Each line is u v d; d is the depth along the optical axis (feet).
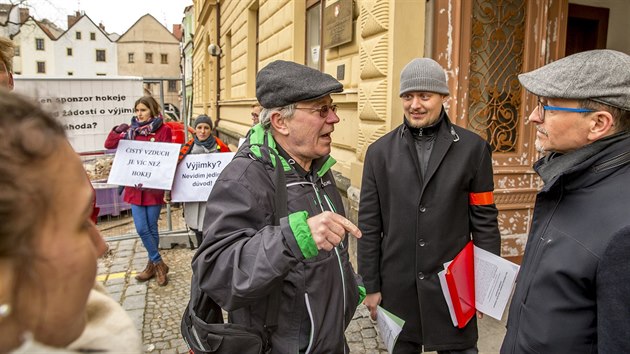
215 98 53.83
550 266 4.46
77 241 1.77
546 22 12.78
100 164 20.27
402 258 7.59
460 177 7.29
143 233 14.15
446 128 7.50
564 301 4.33
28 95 1.77
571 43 15.07
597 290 3.92
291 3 22.17
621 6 15.08
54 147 1.70
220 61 52.75
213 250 4.50
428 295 7.44
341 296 5.06
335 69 17.49
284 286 4.70
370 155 7.98
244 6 35.81
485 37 12.61
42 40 217.77
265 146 5.03
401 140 7.71
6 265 1.62
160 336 10.96
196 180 14.99
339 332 4.93
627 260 3.65
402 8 12.25
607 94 4.32
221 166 14.99
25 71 216.95
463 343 7.55
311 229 4.09
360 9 14.64
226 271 4.35
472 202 7.52
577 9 14.56
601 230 4.11
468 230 7.62
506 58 12.81
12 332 1.67
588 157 4.50
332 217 4.17
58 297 1.73
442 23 12.10
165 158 14.48
